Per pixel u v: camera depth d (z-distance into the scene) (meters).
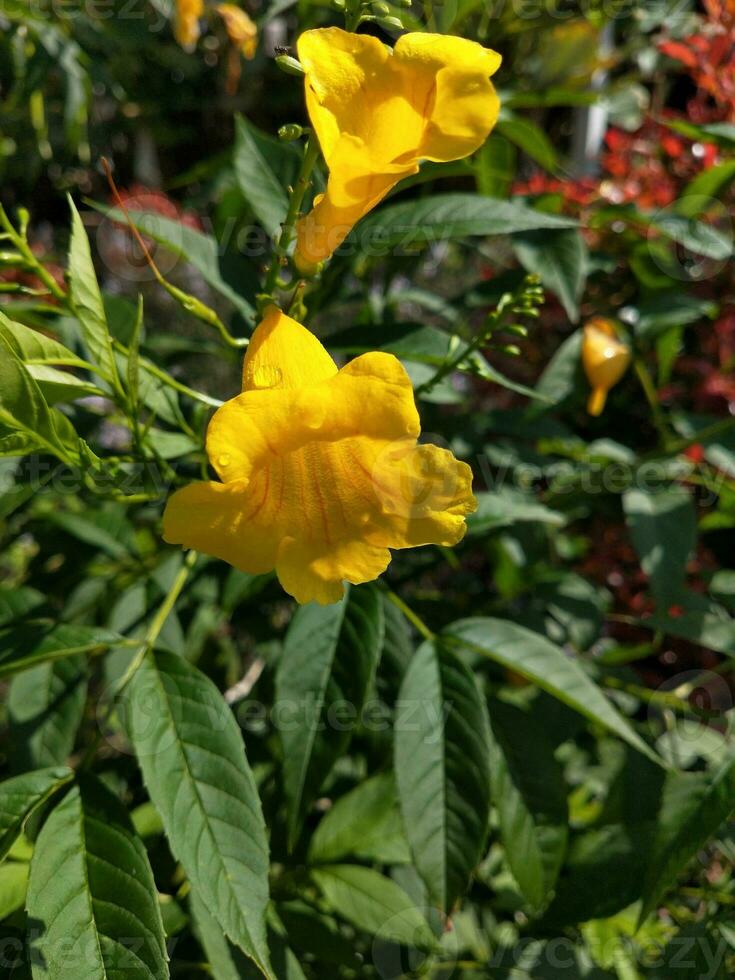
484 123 0.11
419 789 0.14
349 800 0.18
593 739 0.23
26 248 0.13
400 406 0.10
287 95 0.53
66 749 0.16
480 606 0.23
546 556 0.23
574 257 0.21
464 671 0.15
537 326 0.29
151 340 0.22
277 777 0.18
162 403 0.15
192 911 0.14
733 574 0.22
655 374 0.28
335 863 0.18
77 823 0.12
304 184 0.12
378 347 0.16
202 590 0.19
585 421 0.29
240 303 0.17
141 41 0.32
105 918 0.11
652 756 0.15
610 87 0.35
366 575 0.11
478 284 0.22
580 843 0.17
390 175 0.10
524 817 0.16
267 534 0.11
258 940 0.12
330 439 0.11
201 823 0.12
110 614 0.21
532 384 0.30
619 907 0.16
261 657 0.23
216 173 0.28
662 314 0.23
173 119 0.60
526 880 0.16
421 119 0.11
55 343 0.12
